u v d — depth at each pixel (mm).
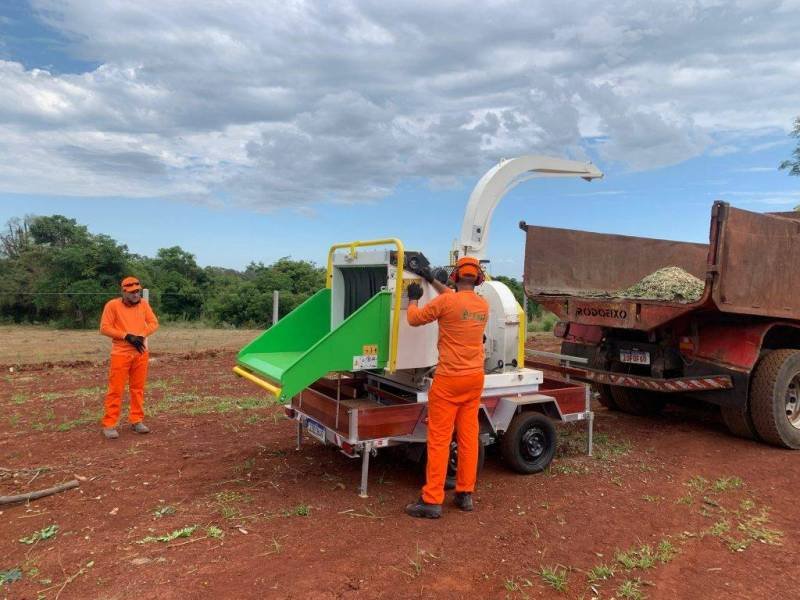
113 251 23391
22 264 24578
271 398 8812
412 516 4676
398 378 5633
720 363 6816
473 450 4820
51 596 3436
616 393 8438
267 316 24031
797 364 6793
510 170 6855
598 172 7594
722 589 3721
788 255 6781
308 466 5816
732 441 7082
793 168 18812
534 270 7727
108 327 6672
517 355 5836
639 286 7781
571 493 5277
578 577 3809
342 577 3682
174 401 8539
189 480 5391
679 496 5277
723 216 5879
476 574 3797
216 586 3545
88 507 4750
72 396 8852
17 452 6152
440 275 5340
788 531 4613
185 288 26312
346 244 5699
